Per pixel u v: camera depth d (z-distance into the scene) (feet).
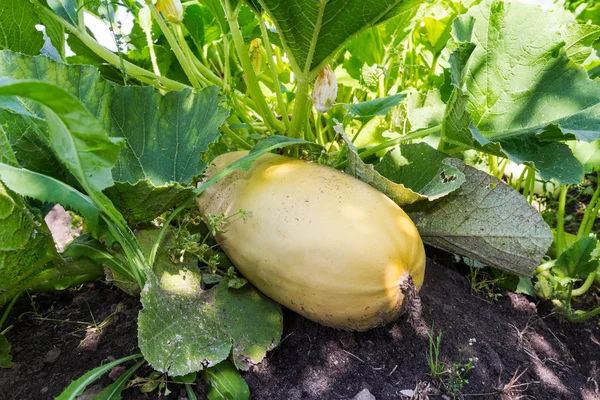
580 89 2.10
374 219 1.68
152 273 1.63
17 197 1.59
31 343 1.85
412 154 2.17
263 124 2.72
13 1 2.00
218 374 1.62
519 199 1.90
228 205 1.90
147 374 1.65
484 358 1.84
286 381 1.69
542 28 2.12
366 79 2.84
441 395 1.66
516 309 2.21
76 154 1.25
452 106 1.98
